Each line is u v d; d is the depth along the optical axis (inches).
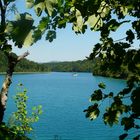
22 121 623.5
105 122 109.6
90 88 6299.2
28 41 77.7
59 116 2832.2
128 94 109.4
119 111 109.3
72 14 95.7
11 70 154.6
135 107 101.5
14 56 146.3
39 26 78.4
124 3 108.7
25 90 655.8
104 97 113.5
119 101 109.3
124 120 108.8
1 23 77.6
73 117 2778.1
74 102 3905.0
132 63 109.2
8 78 157.1
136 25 110.6
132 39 111.8
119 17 110.9
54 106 3508.9
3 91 159.5
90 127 2335.1
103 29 106.6
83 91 5585.6
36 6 77.4
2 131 193.9
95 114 113.8
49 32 81.4
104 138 2020.2
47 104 3673.7
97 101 114.2
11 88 5900.6
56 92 5374.0
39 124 2448.3
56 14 82.0
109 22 106.8
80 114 2930.6
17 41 77.5
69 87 6614.2
